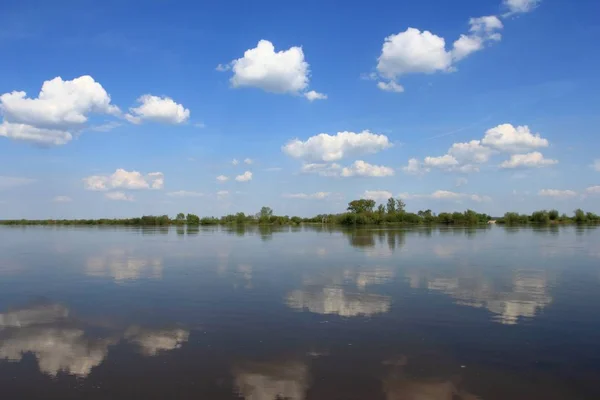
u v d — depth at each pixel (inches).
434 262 1560.0
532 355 581.3
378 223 6865.2
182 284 1121.4
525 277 1204.5
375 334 673.6
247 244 2534.5
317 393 470.6
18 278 1246.9
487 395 466.3
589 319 756.6
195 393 470.9
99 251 2103.8
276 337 661.3
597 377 510.9
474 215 6919.3
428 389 479.5
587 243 2469.2
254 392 471.5
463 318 765.3
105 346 628.1
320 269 1381.6
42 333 693.9
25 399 458.9
